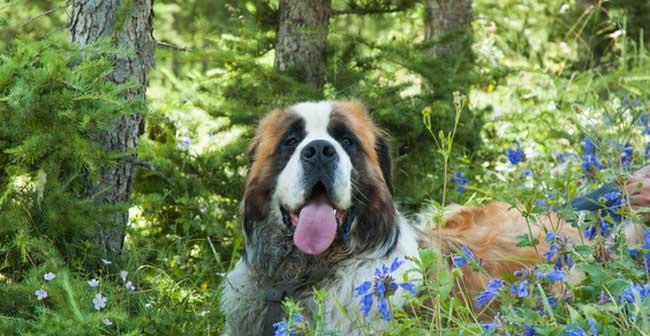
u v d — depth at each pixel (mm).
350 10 4551
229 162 4156
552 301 2754
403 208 4355
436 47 4918
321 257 3137
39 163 3336
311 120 3164
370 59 4586
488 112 4816
